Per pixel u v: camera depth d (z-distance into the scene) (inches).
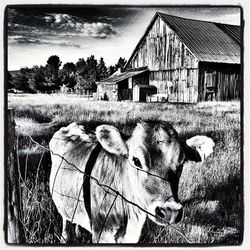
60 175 64.0
